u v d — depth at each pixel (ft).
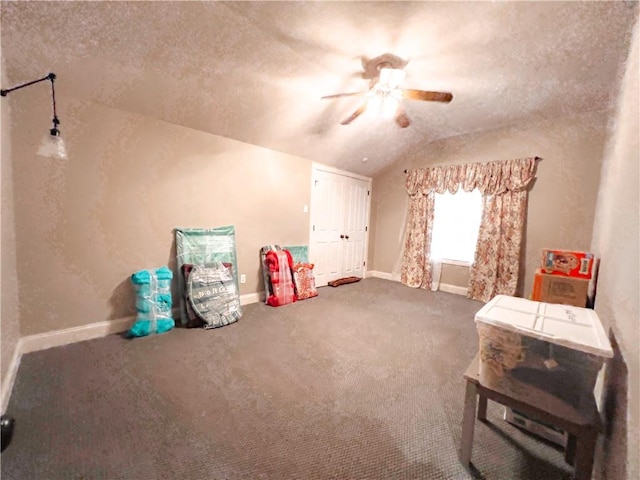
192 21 6.05
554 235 11.60
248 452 4.17
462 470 3.98
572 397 3.26
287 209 12.79
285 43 6.91
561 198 11.39
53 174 6.96
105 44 6.11
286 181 12.60
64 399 5.20
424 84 8.96
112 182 7.88
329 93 9.14
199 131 9.55
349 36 6.65
